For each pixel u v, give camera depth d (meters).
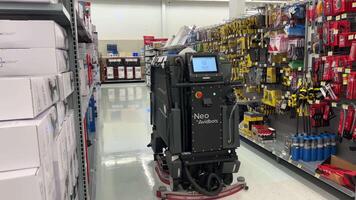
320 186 2.82
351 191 2.39
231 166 2.64
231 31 4.84
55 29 1.04
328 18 2.79
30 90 0.76
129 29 13.80
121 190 2.83
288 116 3.84
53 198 0.87
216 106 2.55
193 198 2.54
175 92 2.53
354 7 2.54
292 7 3.23
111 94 9.66
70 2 1.45
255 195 2.66
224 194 2.62
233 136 2.61
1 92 0.74
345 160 2.86
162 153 3.29
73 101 1.54
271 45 3.52
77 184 1.54
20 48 1.00
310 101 2.99
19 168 0.71
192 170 2.66
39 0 1.05
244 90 4.43
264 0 13.14
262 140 3.76
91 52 4.23
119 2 13.52
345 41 2.56
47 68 1.03
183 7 14.03
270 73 3.65
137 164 3.51
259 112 4.28
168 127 2.55
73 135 1.42
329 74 2.78
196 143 2.54
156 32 14.09
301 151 3.06
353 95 2.51
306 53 3.10
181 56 2.56
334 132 3.16
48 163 0.83
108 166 3.44
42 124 0.76
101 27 13.52
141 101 8.25
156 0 13.77
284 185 2.86
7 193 0.67
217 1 14.01
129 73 13.48
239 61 4.58
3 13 1.18
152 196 2.71
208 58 2.58
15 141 0.70
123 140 4.52
